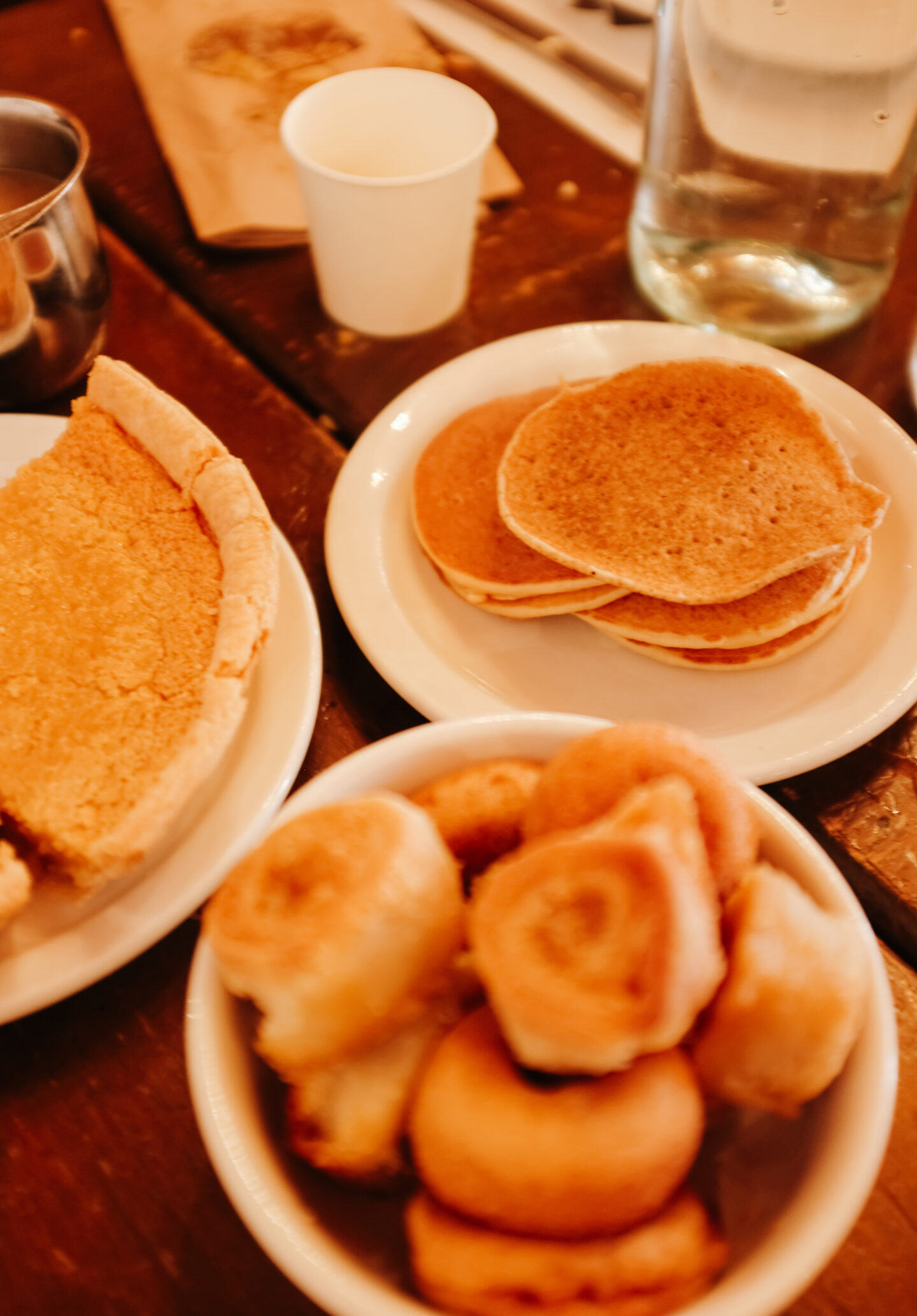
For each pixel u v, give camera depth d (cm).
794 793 40
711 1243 26
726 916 28
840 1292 33
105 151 58
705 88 48
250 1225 26
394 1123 28
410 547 45
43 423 46
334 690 42
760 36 46
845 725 39
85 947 35
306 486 46
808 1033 27
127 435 44
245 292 53
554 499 44
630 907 26
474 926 27
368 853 28
